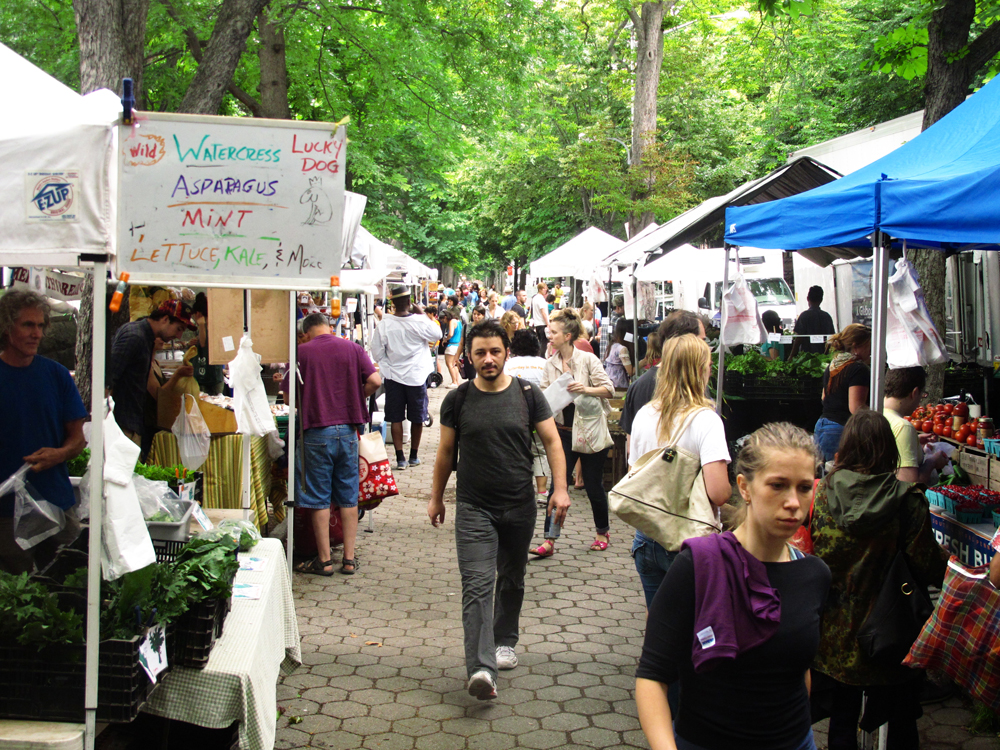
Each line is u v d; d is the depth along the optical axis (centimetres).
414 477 980
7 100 284
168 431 563
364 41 1227
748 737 209
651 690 211
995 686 305
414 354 1011
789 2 797
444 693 434
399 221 2739
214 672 298
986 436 561
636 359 1169
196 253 286
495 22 1295
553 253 1766
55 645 269
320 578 616
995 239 378
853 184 529
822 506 335
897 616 319
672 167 2220
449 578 622
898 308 477
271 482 655
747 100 3155
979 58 746
